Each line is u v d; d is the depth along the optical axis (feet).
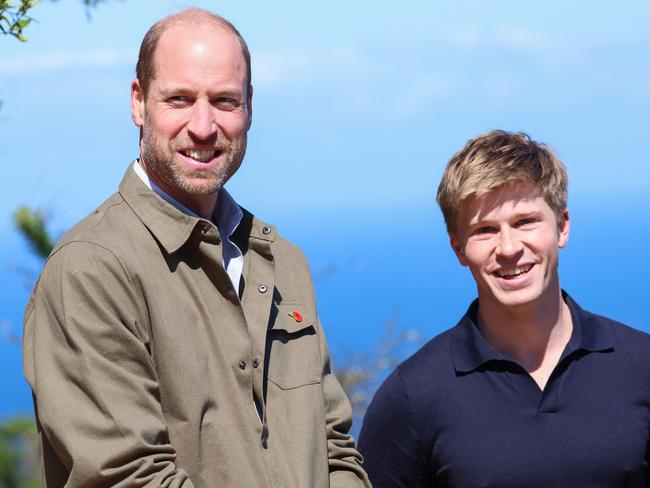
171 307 10.41
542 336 12.27
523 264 12.04
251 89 11.21
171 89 10.63
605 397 12.03
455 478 12.03
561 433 11.88
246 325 10.79
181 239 10.58
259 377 10.79
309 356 11.43
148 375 10.14
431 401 12.21
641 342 12.37
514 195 12.00
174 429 10.24
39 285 10.35
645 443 11.96
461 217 12.29
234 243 11.39
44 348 10.09
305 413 11.07
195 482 10.21
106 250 10.25
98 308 10.00
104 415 9.81
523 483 11.80
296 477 10.69
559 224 12.48
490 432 11.97
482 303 12.49
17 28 11.65
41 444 10.33
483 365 12.19
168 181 10.82
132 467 9.71
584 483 11.80
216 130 10.70
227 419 10.46
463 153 12.23
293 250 12.05
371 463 12.58
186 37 10.71
